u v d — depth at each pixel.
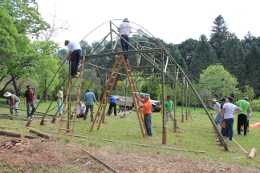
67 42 16.23
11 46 29.39
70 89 16.27
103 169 8.46
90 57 16.23
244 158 11.77
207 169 9.18
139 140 14.43
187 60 102.69
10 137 11.26
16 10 35.41
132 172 8.42
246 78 83.94
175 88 24.97
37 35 38.44
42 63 37.62
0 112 24.42
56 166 8.47
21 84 45.59
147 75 28.42
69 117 15.88
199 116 36.97
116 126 19.75
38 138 11.60
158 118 29.88
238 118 19.41
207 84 71.38
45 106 36.84
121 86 35.62
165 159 10.02
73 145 10.64
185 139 16.17
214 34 111.94
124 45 16.52
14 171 7.98
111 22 16.45
